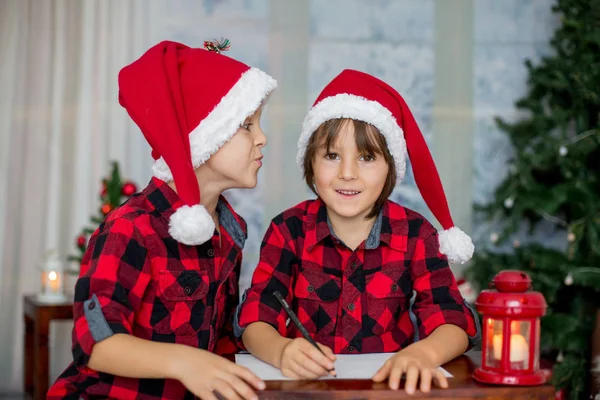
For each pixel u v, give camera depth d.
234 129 1.18
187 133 1.15
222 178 1.21
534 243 3.05
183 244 1.17
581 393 2.59
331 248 1.32
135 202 1.18
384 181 1.28
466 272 3.00
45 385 2.49
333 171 1.24
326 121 1.25
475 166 3.30
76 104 3.11
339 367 1.06
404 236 1.31
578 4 2.95
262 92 1.20
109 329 1.01
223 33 3.19
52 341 3.07
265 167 3.18
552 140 2.81
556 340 2.66
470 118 3.29
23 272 3.08
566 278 2.68
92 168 3.12
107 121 3.12
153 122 1.12
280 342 1.08
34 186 3.09
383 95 1.28
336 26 3.24
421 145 1.29
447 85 3.29
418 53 3.28
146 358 0.98
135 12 3.13
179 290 1.16
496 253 3.03
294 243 1.32
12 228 3.07
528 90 3.29
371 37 3.26
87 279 1.06
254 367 1.06
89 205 3.11
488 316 0.96
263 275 1.29
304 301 1.29
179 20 3.17
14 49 3.07
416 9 3.28
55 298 2.61
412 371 0.94
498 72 3.30
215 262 1.23
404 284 1.30
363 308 1.28
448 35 3.29
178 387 1.15
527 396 0.92
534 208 2.86
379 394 0.91
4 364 3.05
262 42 3.21
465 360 1.11
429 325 1.18
